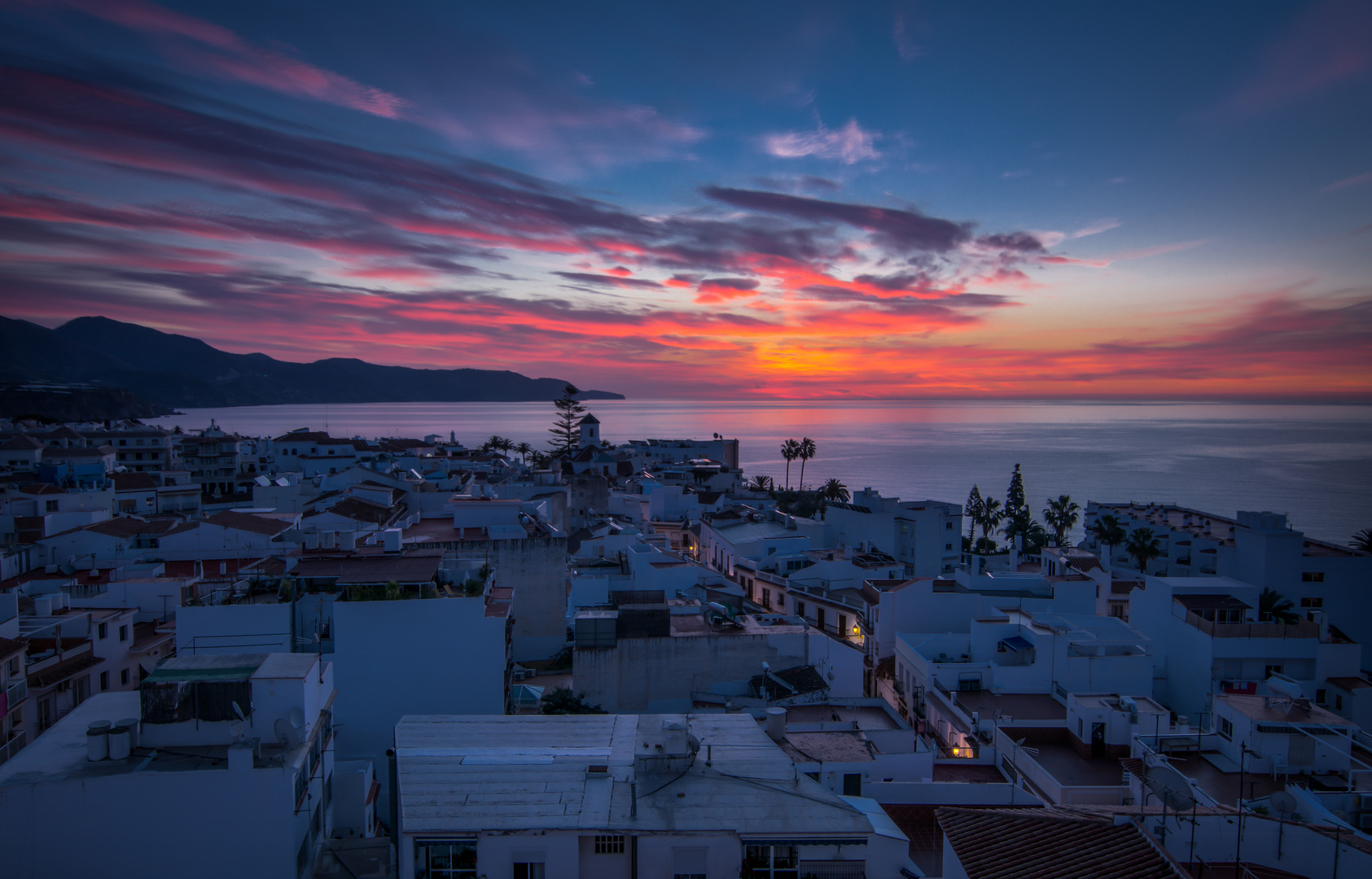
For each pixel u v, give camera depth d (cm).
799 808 2062
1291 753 2908
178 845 2023
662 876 1956
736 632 4634
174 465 14175
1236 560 7225
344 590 3816
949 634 5088
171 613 4784
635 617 4500
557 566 5362
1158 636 5159
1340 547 7350
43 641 3984
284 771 2066
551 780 2153
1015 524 13000
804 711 3722
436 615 3666
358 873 2198
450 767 2202
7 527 6069
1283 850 2039
